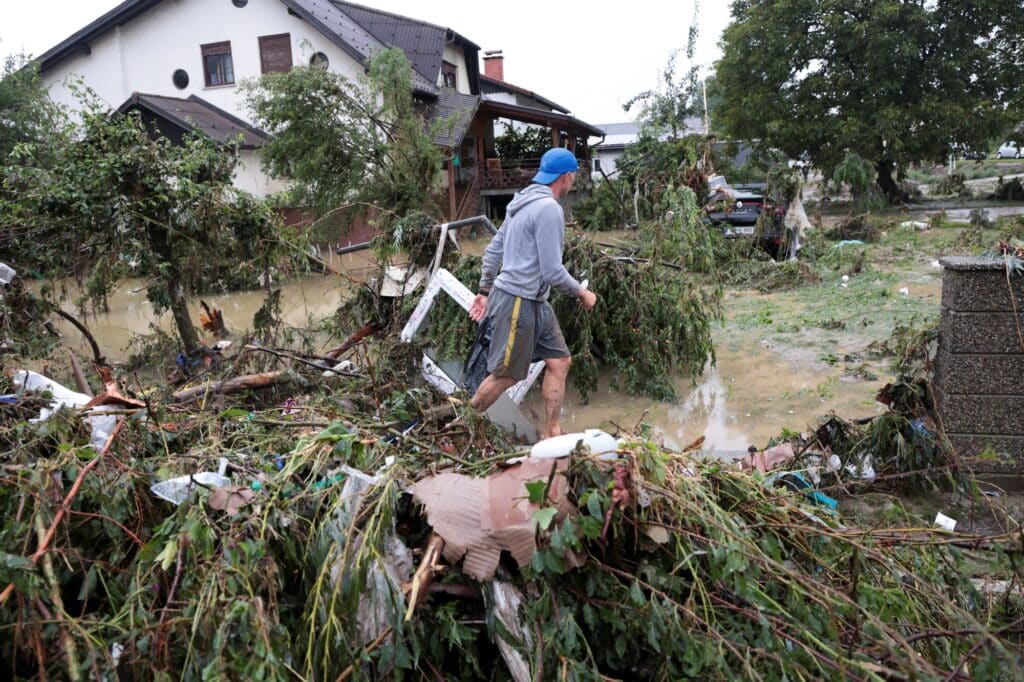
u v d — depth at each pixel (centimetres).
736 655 230
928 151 2689
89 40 2338
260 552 244
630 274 713
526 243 443
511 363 445
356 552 252
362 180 1683
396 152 1686
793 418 614
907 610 258
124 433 332
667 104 2078
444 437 369
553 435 475
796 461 428
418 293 672
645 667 251
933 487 432
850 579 271
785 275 1188
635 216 1717
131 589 249
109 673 224
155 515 294
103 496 276
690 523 262
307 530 271
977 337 439
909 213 2514
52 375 592
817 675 234
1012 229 1491
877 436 449
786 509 293
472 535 255
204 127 2020
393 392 466
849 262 1303
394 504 261
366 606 247
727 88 3019
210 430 361
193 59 2328
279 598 254
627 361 699
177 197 742
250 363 597
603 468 262
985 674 212
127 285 1430
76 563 266
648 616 238
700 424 616
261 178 2098
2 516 270
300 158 1695
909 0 2670
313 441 311
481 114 2617
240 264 801
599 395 700
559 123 2719
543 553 243
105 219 716
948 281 452
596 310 690
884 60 2580
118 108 2173
